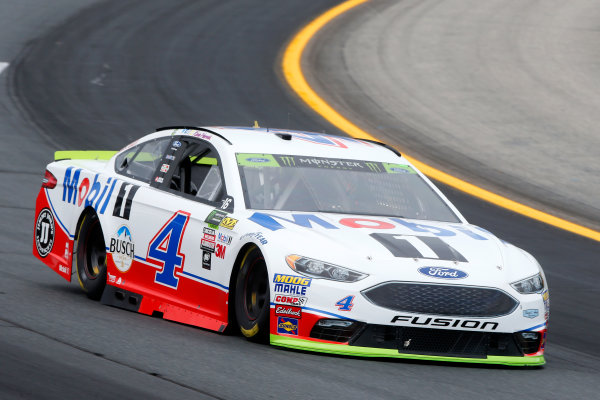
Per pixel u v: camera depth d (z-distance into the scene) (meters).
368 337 21.75
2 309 24.77
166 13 98.75
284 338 22.22
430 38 90.81
